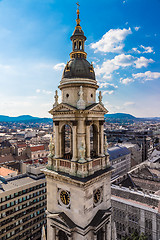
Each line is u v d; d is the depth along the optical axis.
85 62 30.92
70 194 27.69
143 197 72.25
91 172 28.03
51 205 30.91
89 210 27.08
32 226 84.44
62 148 31.05
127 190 78.06
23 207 80.81
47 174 30.56
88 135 28.36
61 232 29.78
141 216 67.38
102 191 30.97
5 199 74.19
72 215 27.47
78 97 29.30
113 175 142.38
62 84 30.34
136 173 102.50
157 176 95.75
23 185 81.69
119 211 73.50
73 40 32.66
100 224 27.86
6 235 74.12
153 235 64.31
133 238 63.31
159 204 65.50
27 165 99.69
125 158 160.88
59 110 30.19
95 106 29.22
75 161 27.39
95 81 30.97
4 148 196.75
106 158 32.72
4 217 73.38
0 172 100.56
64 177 27.36
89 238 26.95
